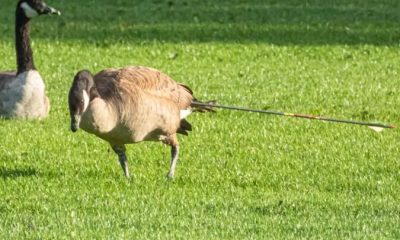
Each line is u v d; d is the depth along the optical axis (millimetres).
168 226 33688
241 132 50656
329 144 48312
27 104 51719
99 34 83750
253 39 82375
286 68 70688
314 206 37062
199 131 50594
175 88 40062
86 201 36938
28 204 36594
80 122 36438
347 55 75312
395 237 32969
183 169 42875
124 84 37594
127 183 39719
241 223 34188
